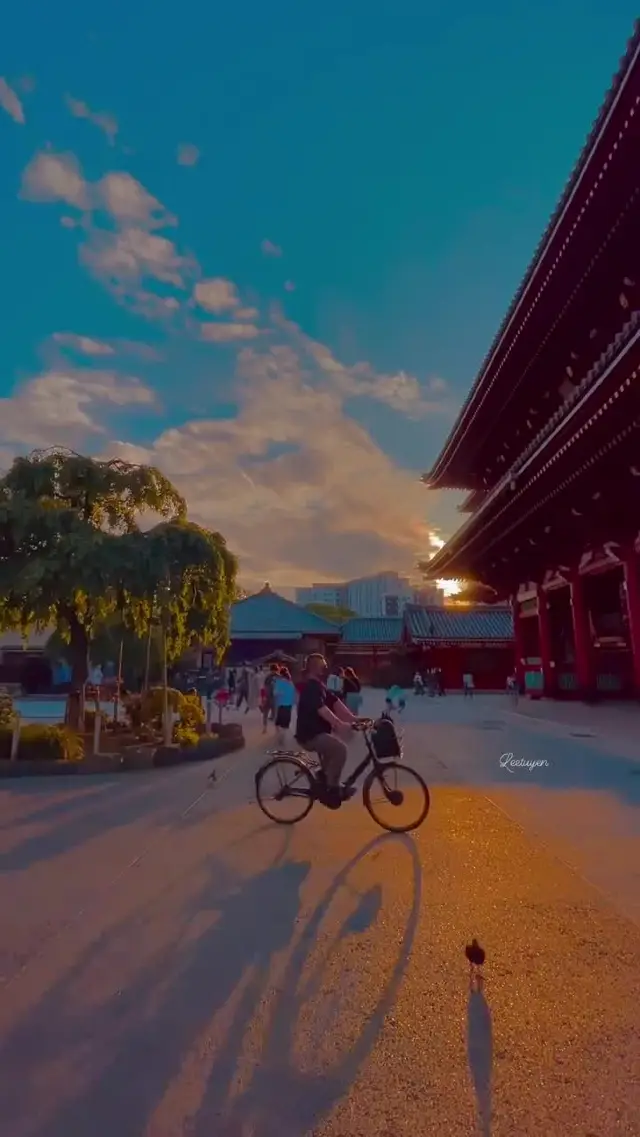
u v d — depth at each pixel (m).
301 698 8.53
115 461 16.64
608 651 31.98
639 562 25.14
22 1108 3.15
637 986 4.25
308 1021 3.87
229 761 14.91
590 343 24.77
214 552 15.62
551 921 5.31
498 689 58.97
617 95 14.97
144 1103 3.18
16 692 51.16
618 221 19.11
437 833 8.08
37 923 5.35
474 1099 3.19
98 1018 3.93
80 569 14.49
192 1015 3.95
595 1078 3.34
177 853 7.34
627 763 13.66
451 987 4.25
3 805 10.03
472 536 31.47
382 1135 2.96
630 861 6.92
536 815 9.04
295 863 6.93
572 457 20.41
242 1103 3.17
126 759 13.48
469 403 31.88
